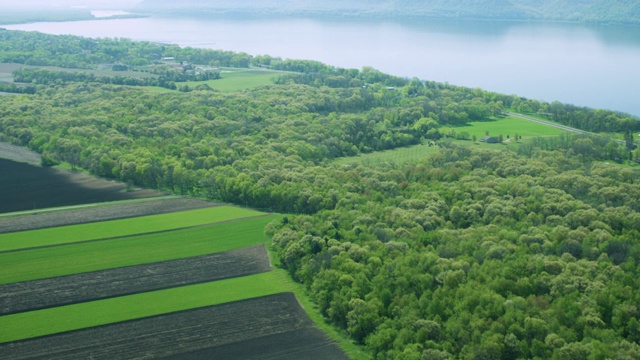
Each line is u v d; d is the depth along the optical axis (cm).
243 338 17462
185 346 17075
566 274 18312
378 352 16512
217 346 17088
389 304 17962
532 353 15562
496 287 18012
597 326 16250
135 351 16825
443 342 16150
